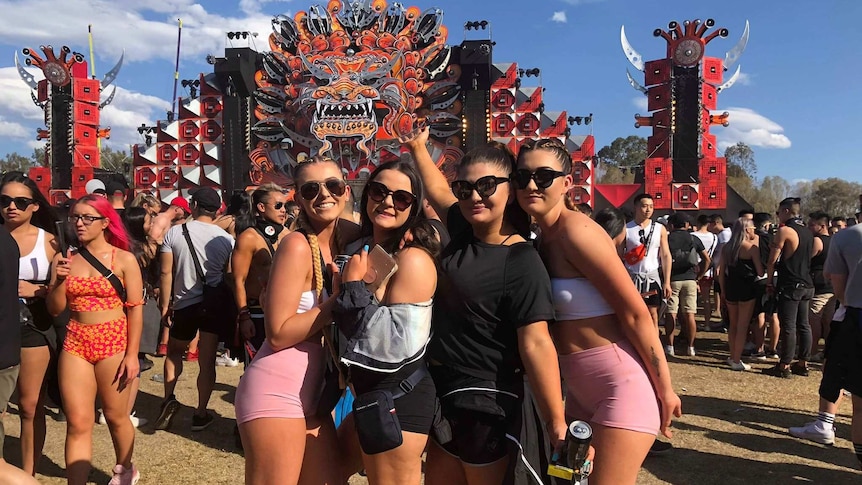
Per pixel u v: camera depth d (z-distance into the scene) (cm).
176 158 2477
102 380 357
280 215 457
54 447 470
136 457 449
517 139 2291
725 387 671
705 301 1041
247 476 245
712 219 1172
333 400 256
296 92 2236
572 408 257
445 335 237
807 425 514
